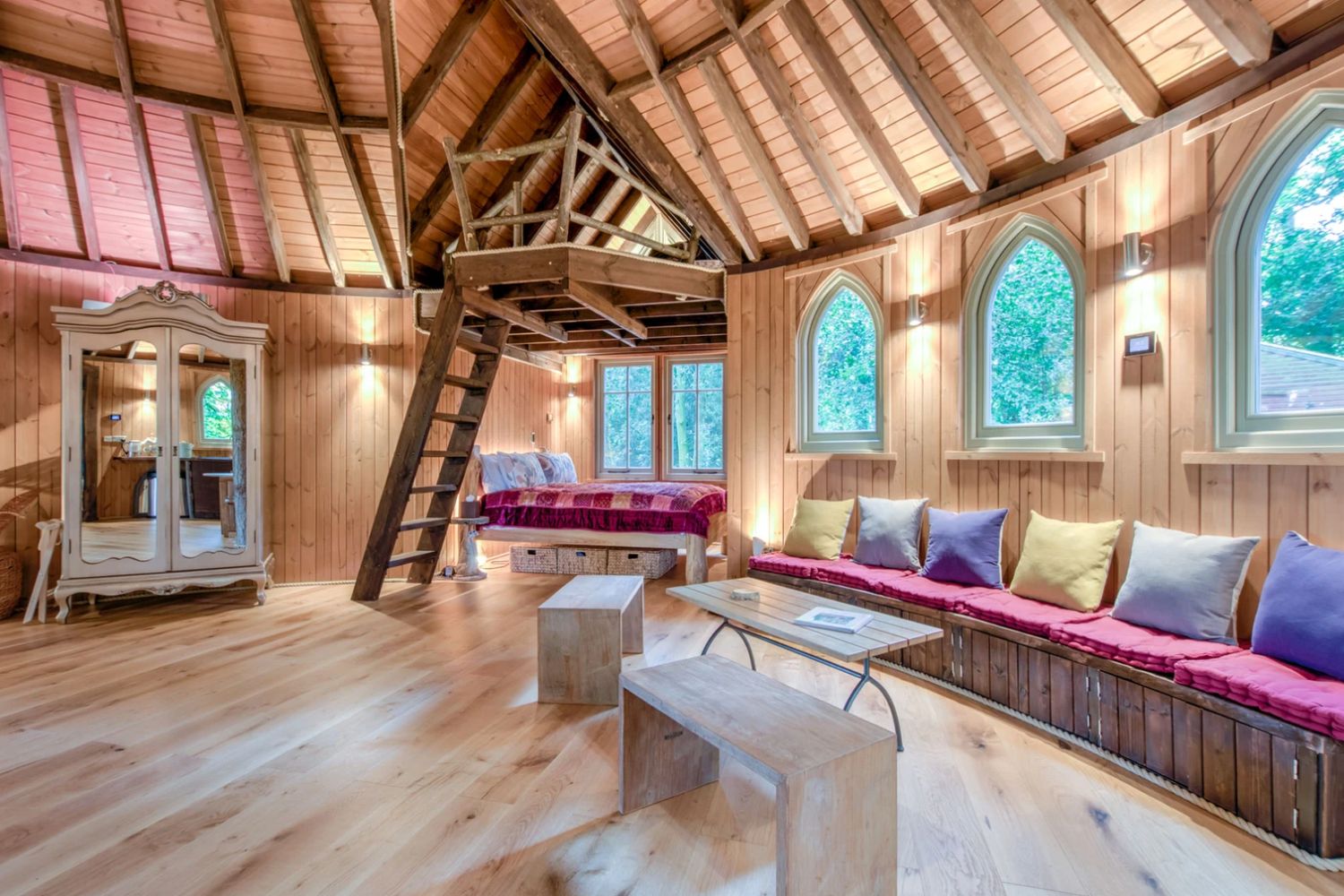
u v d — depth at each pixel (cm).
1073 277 318
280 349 517
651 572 552
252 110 402
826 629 242
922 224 385
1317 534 229
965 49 293
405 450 462
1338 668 191
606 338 656
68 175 429
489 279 424
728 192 430
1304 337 240
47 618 412
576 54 372
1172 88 274
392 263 521
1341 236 229
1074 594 281
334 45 380
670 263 451
